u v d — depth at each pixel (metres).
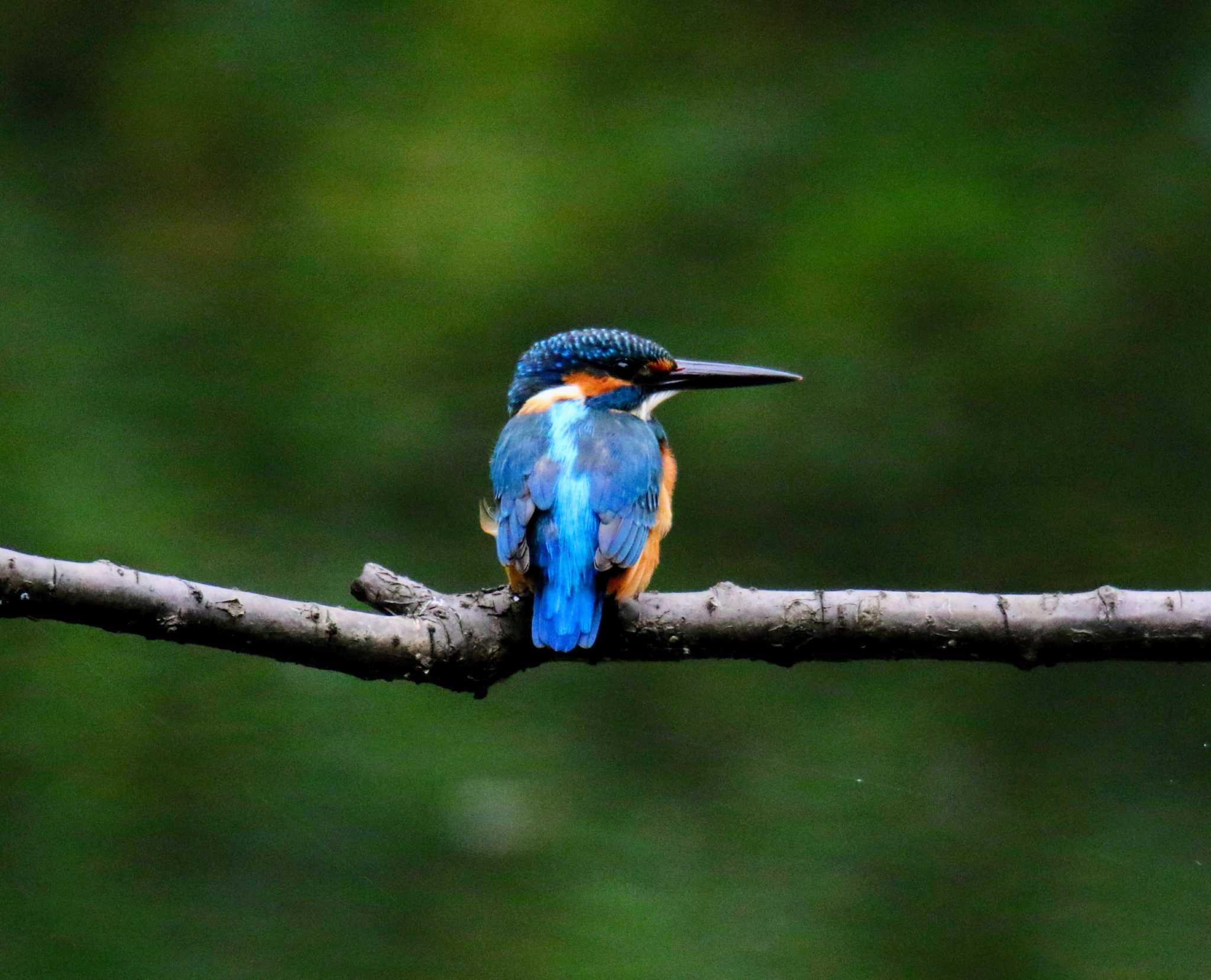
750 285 13.37
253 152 14.71
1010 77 14.73
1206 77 14.41
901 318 13.21
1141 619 5.61
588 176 14.07
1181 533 12.21
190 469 12.13
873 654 5.84
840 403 12.81
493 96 14.81
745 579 12.14
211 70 15.11
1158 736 10.45
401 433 12.60
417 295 13.49
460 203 13.92
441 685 5.88
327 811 9.14
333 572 11.56
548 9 15.27
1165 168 13.91
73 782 9.17
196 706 9.73
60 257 13.89
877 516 12.42
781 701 10.64
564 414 7.17
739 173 14.06
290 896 8.61
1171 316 13.15
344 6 15.56
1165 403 12.83
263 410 12.68
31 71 15.39
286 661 5.45
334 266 13.65
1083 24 14.99
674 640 5.96
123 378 12.78
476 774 9.50
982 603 5.73
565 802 9.41
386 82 14.99
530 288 13.33
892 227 13.51
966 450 12.69
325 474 12.33
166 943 8.37
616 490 6.46
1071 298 13.21
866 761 10.09
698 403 12.84
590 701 10.47
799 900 8.61
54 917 8.37
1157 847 9.07
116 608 5.00
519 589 6.33
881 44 15.21
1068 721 10.60
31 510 11.23
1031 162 14.05
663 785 9.70
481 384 12.95
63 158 14.83
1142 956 8.12
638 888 8.61
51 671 9.80
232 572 11.33
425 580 11.66
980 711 10.55
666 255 13.63
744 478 12.59
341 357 13.15
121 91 15.23
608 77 14.95
